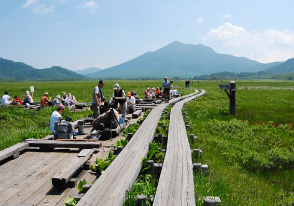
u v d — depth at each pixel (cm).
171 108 1844
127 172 530
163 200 415
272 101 2761
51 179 547
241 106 2253
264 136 1088
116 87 1209
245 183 612
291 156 761
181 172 537
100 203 401
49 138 902
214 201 437
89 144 756
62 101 1894
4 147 827
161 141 914
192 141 948
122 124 1116
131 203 425
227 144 941
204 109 1941
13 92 5006
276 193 575
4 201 463
